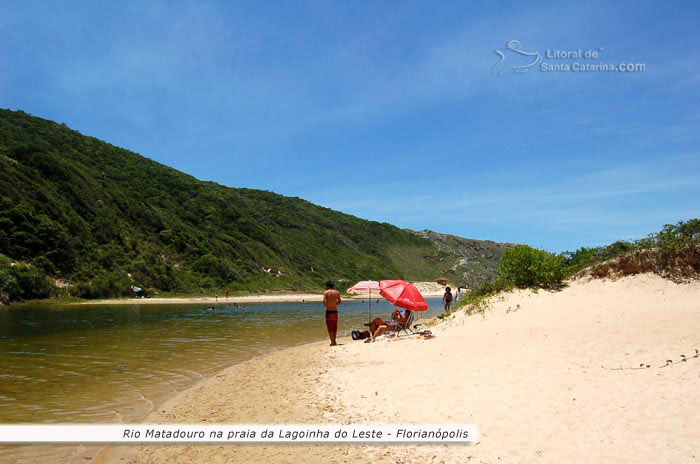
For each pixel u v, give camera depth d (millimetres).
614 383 6145
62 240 41906
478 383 7141
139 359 12070
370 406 6719
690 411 4871
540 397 6047
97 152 75688
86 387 8812
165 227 60969
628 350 7656
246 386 8812
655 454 4109
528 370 7473
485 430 5188
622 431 4664
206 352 13461
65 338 16156
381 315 30719
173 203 72875
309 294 68188
